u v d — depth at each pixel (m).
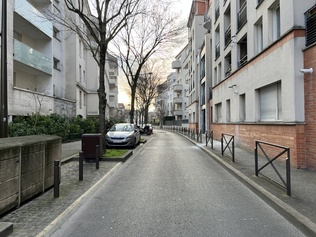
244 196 6.52
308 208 5.21
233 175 8.94
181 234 4.36
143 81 42.38
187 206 5.75
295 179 7.55
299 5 9.42
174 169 10.06
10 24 16.00
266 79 11.89
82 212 5.45
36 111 18.36
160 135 37.12
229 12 20.48
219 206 5.75
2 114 7.89
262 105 13.09
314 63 8.74
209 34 29.97
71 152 13.88
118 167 10.41
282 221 4.92
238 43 17.16
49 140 6.79
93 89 37.81
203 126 34.47
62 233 4.44
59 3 24.64
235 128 16.89
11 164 5.10
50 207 5.46
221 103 21.91
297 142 9.18
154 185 7.61
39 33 21.20
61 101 23.91
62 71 26.47
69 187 7.11
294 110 9.31
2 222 4.33
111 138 16.95
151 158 13.03
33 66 19.11
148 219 5.02
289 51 9.66
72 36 28.64
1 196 4.80
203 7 39.88
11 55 16.00
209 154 13.88
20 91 16.67
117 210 5.55
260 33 13.90
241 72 15.67
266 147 11.67
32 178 5.91
